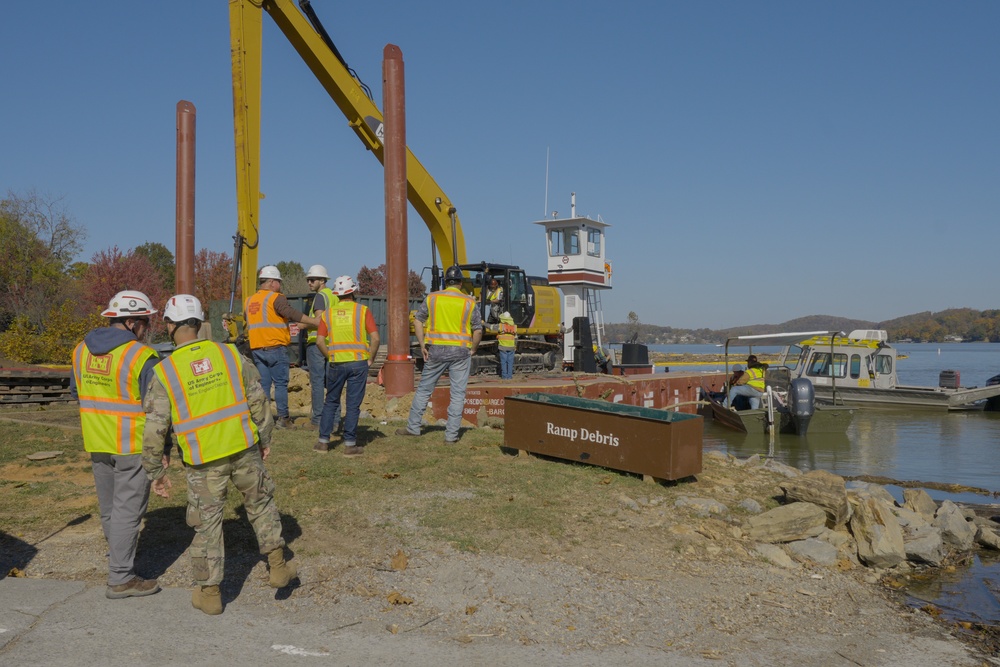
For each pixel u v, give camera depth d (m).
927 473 14.48
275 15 16.64
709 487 8.32
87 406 5.13
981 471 14.66
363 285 61.59
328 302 10.02
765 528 6.85
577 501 7.36
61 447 9.46
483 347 21.84
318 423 10.50
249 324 10.27
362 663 4.37
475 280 21.95
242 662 4.33
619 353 37.94
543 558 6.00
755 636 4.98
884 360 27.05
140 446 5.09
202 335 15.96
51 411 13.08
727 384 21.33
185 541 6.18
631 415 8.26
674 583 5.73
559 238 33.47
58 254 44.16
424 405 10.17
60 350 31.97
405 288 14.55
